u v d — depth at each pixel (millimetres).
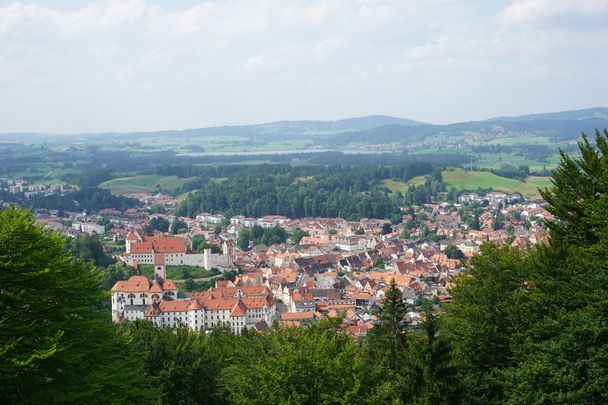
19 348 58812
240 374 79500
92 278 70812
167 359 106438
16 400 57562
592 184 93500
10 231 64188
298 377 66812
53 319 64438
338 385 66875
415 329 99500
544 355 69812
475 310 84812
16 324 60188
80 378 62156
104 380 62594
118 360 69375
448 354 74188
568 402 65062
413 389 73688
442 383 72312
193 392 106562
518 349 77312
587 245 86750
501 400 76125
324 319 89625
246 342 113500
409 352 77500
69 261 71438
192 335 120750
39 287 64438
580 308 76000
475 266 92625
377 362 88312
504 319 84500
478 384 78125
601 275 71188
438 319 95688
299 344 71125
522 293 81938
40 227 70875
